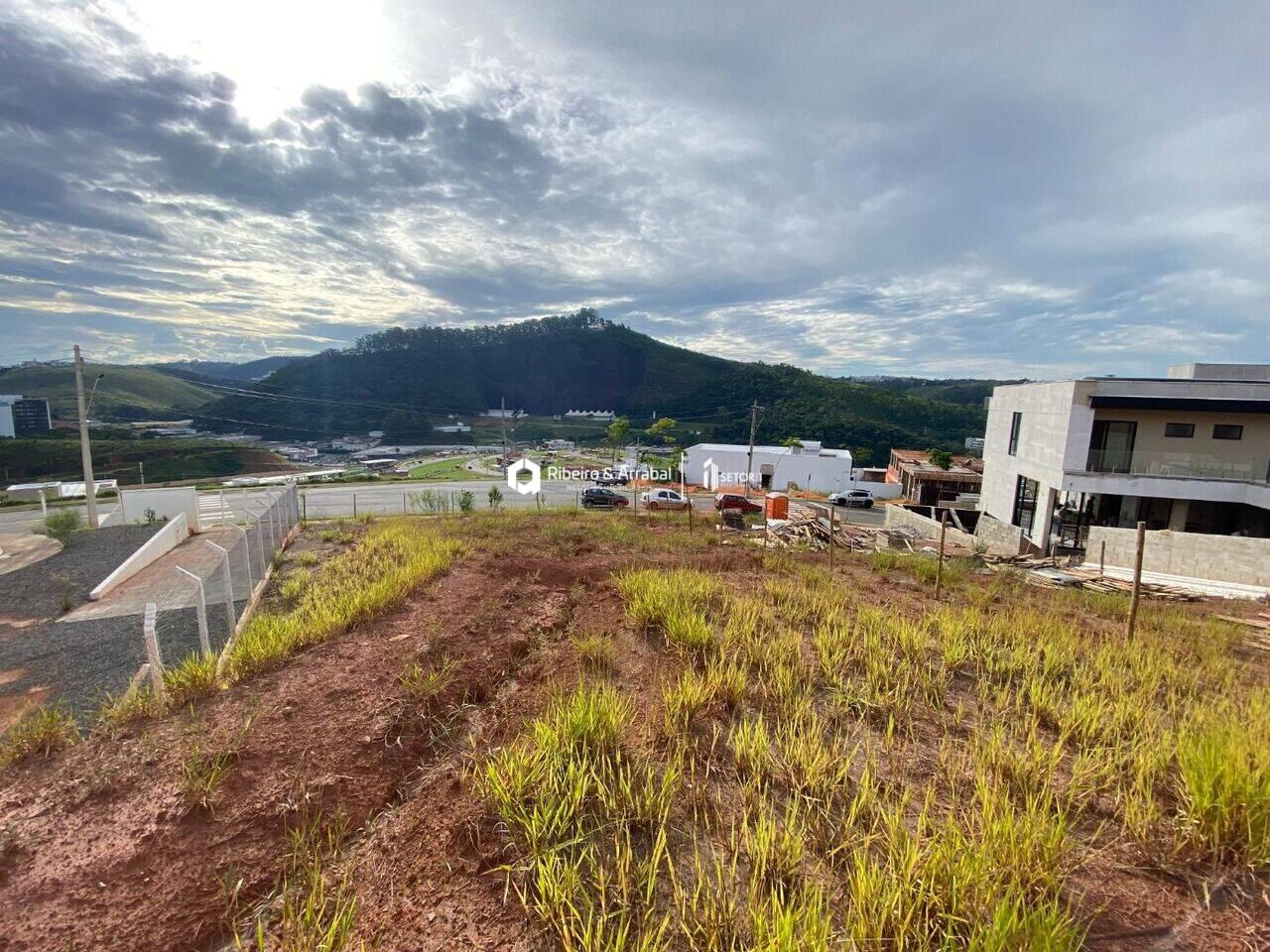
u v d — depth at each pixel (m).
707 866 2.82
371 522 20.97
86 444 19.34
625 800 3.23
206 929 2.62
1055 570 13.68
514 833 3.03
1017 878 2.48
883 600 8.30
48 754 3.95
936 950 2.28
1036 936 2.17
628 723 4.21
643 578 8.34
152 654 4.78
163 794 3.42
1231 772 3.10
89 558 15.31
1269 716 4.22
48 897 2.68
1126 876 2.74
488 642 6.53
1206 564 13.35
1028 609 8.10
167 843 3.05
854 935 2.29
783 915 2.31
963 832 2.97
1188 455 17.69
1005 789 3.34
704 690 4.51
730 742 3.94
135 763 3.75
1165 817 3.17
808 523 19.19
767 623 6.54
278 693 4.86
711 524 21.98
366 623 6.91
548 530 15.92
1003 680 5.30
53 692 7.00
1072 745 4.07
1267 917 2.46
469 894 2.71
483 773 3.59
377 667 5.47
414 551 11.80
